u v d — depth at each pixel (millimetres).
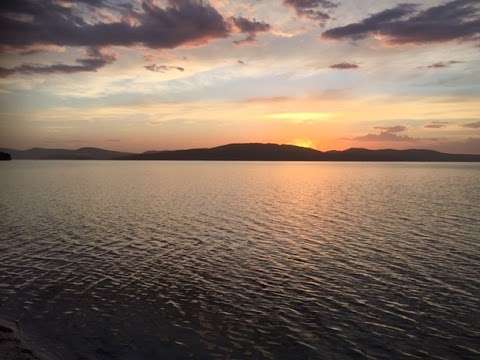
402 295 24375
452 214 55312
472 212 57125
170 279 27406
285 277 27875
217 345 18531
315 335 19500
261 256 33281
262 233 42812
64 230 43688
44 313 21766
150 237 40469
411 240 38906
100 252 34281
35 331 19656
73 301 23438
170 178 149375
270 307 22781
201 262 31516
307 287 25906
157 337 19250
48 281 26766
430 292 24797
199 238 40156
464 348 18203
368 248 35844
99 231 43312
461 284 26109
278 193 89938
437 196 80750
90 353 17734
